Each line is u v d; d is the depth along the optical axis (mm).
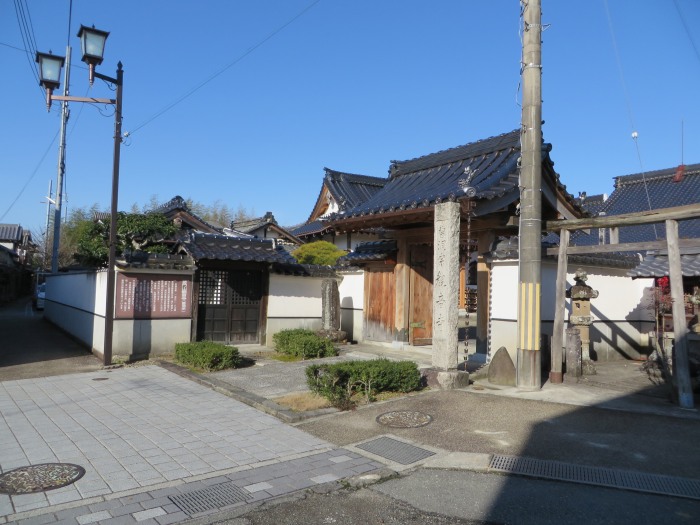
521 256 8922
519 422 6770
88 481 4895
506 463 5355
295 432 6512
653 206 27859
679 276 7555
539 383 8727
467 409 7395
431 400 7898
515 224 11117
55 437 6242
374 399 7930
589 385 9023
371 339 14617
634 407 7410
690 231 23953
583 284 10422
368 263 14898
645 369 10516
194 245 12758
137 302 11797
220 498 4578
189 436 6324
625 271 13305
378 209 10969
